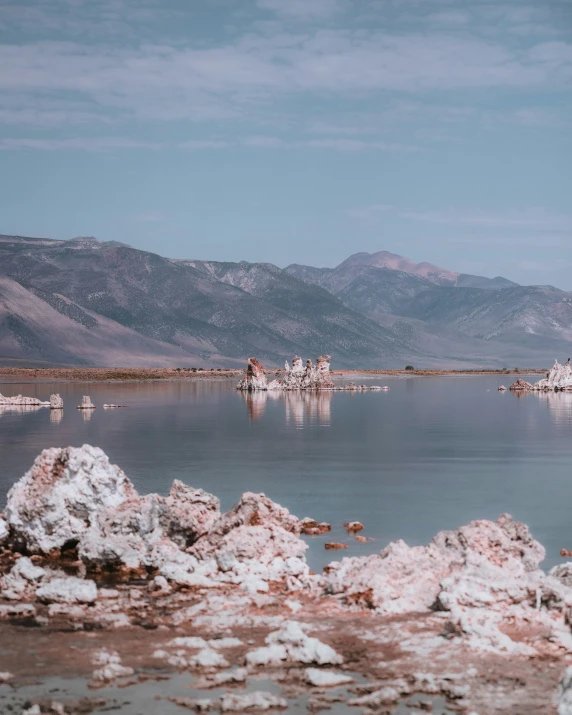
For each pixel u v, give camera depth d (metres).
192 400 121.44
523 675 16.09
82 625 19.20
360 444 60.59
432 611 19.91
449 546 22.95
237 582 22.44
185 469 46.78
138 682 15.97
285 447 58.28
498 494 38.84
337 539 29.55
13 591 21.81
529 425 77.88
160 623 19.44
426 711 14.75
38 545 26.62
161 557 24.45
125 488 28.42
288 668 16.59
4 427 74.38
